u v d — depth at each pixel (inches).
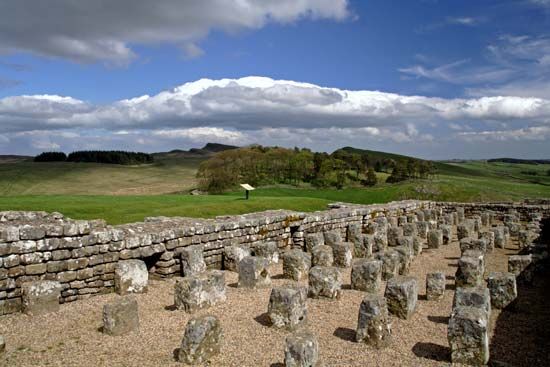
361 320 400.2
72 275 521.3
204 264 640.4
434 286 539.5
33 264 490.0
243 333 420.5
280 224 850.1
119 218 897.5
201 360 356.5
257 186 2471.7
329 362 361.4
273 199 1400.1
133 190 2787.9
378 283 568.1
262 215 863.1
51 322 445.4
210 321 366.9
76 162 4087.1
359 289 570.3
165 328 433.1
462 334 361.7
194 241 667.4
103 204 1056.2
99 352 376.2
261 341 402.0
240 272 584.1
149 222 719.1
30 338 404.5
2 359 359.6
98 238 546.6
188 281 482.9
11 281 472.7
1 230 469.1
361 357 372.5
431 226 1119.6
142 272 558.6
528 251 793.6
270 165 2723.9
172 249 633.0
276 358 366.9
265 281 589.0
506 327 449.4
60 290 492.7
